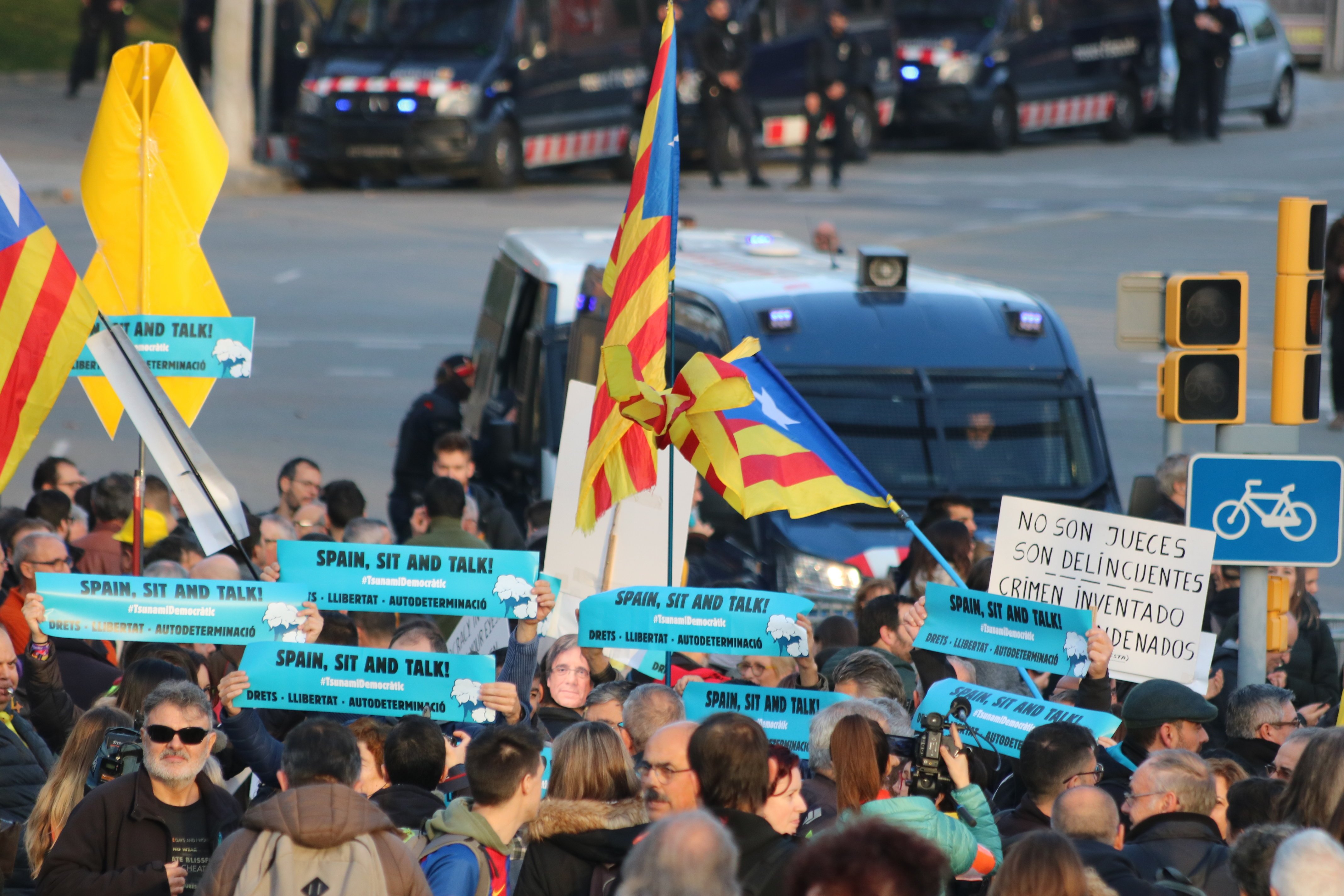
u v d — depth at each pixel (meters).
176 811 16.41
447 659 17.91
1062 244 77.00
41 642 19.62
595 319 35.91
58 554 23.89
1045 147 109.38
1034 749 16.91
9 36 121.56
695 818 11.57
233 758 19.19
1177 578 19.67
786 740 18.48
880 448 32.72
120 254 23.77
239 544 20.30
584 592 23.36
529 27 84.75
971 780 17.88
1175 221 82.94
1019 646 19.03
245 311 64.12
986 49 100.44
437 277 69.88
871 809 15.20
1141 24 108.88
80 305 19.66
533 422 38.69
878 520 32.09
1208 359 25.27
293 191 88.75
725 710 18.59
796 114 94.75
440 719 17.95
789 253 39.44
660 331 21.17
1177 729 18.83
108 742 17.39
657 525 23.23
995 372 34.03
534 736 15.64
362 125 82.62
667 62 21.17
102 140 23.62
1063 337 34.97
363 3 85.00
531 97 85.12
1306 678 26.50
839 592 30.86
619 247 21.47
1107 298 67.06
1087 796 15.39
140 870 15.76
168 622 18.42
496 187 86.12
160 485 30.94
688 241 41.69
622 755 15.82
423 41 84.38
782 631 19.03
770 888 14.12
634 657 22.06
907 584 28.56
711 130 90.00
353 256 73.25
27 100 107.81
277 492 44.81
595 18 88.62
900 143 109.38
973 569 23.59
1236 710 20.48
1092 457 33.69
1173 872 15.45
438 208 83.44
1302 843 13.06
